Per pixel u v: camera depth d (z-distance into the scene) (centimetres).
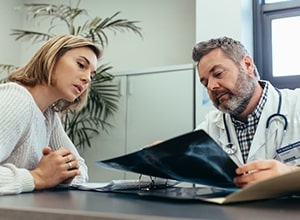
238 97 140
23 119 101
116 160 77
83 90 120
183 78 249
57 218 44
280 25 276
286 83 269
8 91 101
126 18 333
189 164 68
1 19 360
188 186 96
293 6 272
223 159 65
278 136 141
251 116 146
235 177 69
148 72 262
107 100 272
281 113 145
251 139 146
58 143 134
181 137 61
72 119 277
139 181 95
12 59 369
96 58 121
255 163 70
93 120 275
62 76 113
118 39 332
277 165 71
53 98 119
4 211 47
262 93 149
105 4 346
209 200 56
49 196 72
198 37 254
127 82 268
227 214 45
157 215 42
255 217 43
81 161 138
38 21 376
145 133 257
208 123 162
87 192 85
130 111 265
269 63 276
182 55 303
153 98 257
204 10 255
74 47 114
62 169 97
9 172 85
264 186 55
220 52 141
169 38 311
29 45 375
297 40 270
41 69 114
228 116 154
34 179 90
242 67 142
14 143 102
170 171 73
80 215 43
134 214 42
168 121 249
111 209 47
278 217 44
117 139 266
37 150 114
